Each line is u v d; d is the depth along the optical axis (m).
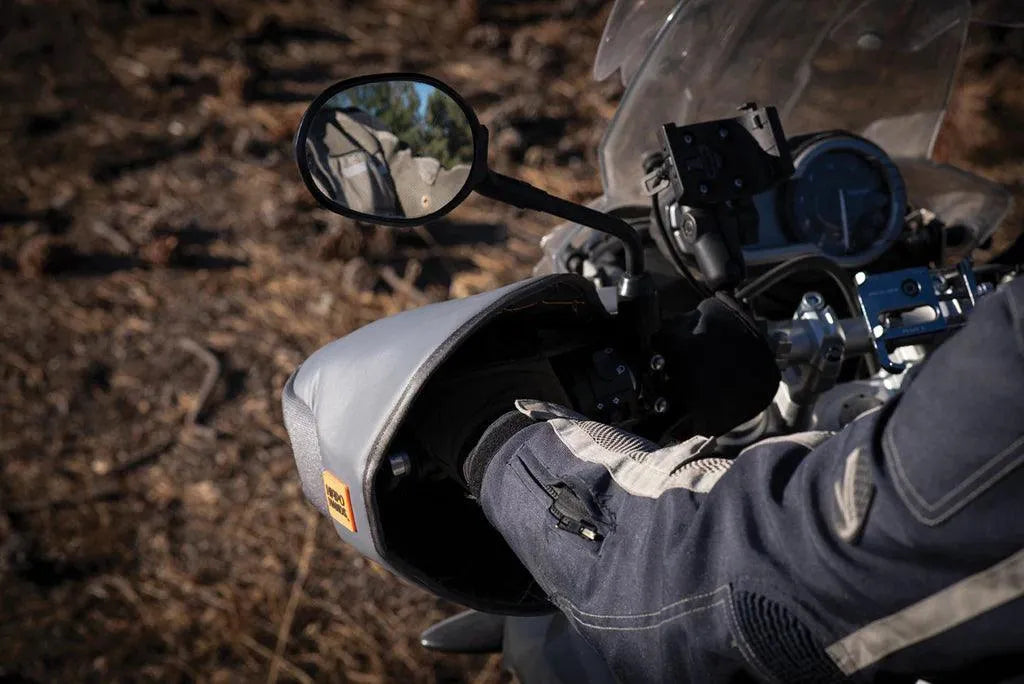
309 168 1.41
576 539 1.14
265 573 3.76
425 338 1.31
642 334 1.53
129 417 4.50
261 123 6.74
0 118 6.79
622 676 1.11
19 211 5.93
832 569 0.90
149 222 5.73
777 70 1.98
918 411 0.87
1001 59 6.20
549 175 6.07
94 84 7.20
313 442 1.45
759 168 1.66
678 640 1.01
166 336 4.97
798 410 1.74
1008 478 0.81
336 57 7.55
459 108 1.39
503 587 1.43
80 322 5.08
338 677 3.40
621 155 2.02
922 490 0.85
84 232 5.74
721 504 1.01
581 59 7.37
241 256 5.52
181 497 4.09
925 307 1.43
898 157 2.17
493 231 5.65
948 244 2.14
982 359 0.82
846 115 2.10
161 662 3.46
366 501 1.30
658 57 1.83
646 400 1.55
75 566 3.81
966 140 5.46
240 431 4.39
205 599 3.67
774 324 1.68
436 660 3.41
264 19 7.96
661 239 1.89
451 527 1.46
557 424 1.26
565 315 1.52
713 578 0.99
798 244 1.96
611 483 1.15
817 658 0.94
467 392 1.39
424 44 7.74
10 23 7.96
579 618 1.13
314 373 1.49
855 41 1.95
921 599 0.87
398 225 1.46
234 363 4.77
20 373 4.77
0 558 3.81
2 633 3.54
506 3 8.20
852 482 0.90
